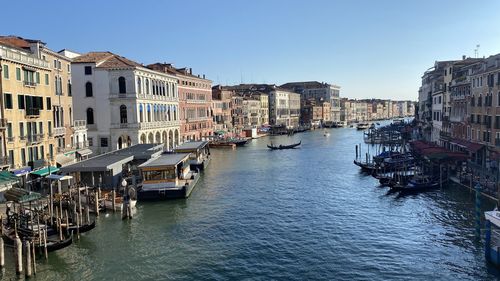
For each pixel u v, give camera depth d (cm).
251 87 14288
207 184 4375
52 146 4006
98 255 2297
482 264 2152
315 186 4216
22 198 2369
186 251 2373
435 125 6644
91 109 5781
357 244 2458
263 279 2016
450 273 2056
